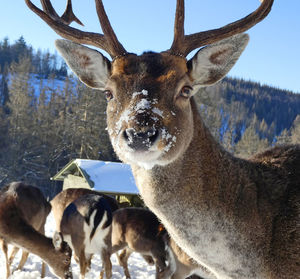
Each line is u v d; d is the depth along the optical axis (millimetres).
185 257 1586
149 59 760
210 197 765
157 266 1973
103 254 1864
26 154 9211
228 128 12617
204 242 761
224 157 809
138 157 661
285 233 781
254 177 836
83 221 1854
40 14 860
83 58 856
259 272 775
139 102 695
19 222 1784
